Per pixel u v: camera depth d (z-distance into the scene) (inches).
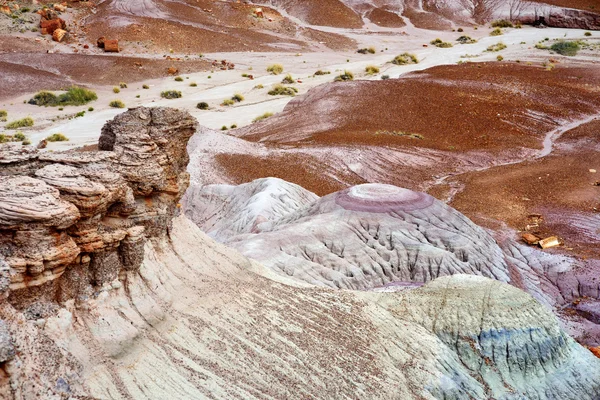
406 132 2219.5
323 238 1119.6
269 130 2278.5
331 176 1813.5
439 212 1235.9
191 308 612.1
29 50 3346.5
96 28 3752.5
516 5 4621.1
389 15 4719.5
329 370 613.9
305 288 745.0
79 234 515.8
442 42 4003.4
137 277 584.7
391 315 741.3
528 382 711.7
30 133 2222.0
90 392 474.0
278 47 3892.7
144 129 620.1
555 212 1585.9
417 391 640.4
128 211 565.6
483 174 1868.8
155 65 3262.8
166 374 526.9
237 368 569.6
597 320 1099.9
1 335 422.3
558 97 2593.5
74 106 2655.0
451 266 1106.1
